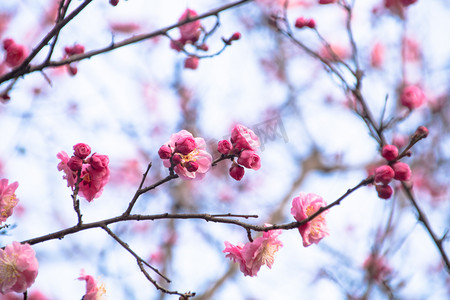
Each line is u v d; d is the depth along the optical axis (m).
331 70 4.84
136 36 3.79
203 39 4.22
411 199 4.73
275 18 5.17
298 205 3.12
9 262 2.86
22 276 2.87
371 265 5.73
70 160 2.91
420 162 7.77
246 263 3.09
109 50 3.70
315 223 3.16
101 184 3.13
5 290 2.84
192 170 2.96
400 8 6.47
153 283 2.80
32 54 3.34
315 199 3.20
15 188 3.16
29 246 2.89
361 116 4.68
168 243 8.07
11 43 4.06
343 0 5.04
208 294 7.77
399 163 3.09
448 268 4.56
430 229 4.65
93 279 3.02
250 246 3.08
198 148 3.14
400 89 6.77
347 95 4.83
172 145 3.10
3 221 3.12
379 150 4.59
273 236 3.11
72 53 4.27
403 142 6.41
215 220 2.99
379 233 5.65
